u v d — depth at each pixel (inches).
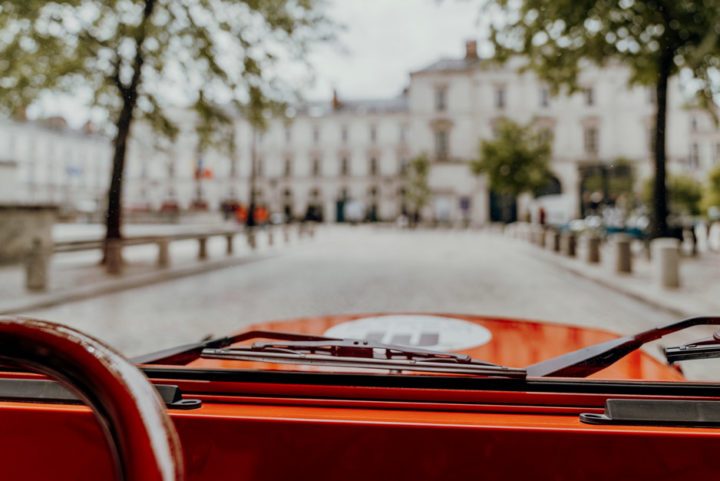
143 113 589.6
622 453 40.6
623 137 2185.0
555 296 393.4
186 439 44.3
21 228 583.5
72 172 2851.9
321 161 2876.5
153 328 277.1
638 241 1002.7
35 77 518.6
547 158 1759.4
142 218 2009.1
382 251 884.6
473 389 48.9
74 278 454.0
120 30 492.4
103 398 28.5
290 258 743.7
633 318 311.3
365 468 42.4
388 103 2989.7
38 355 28.5
